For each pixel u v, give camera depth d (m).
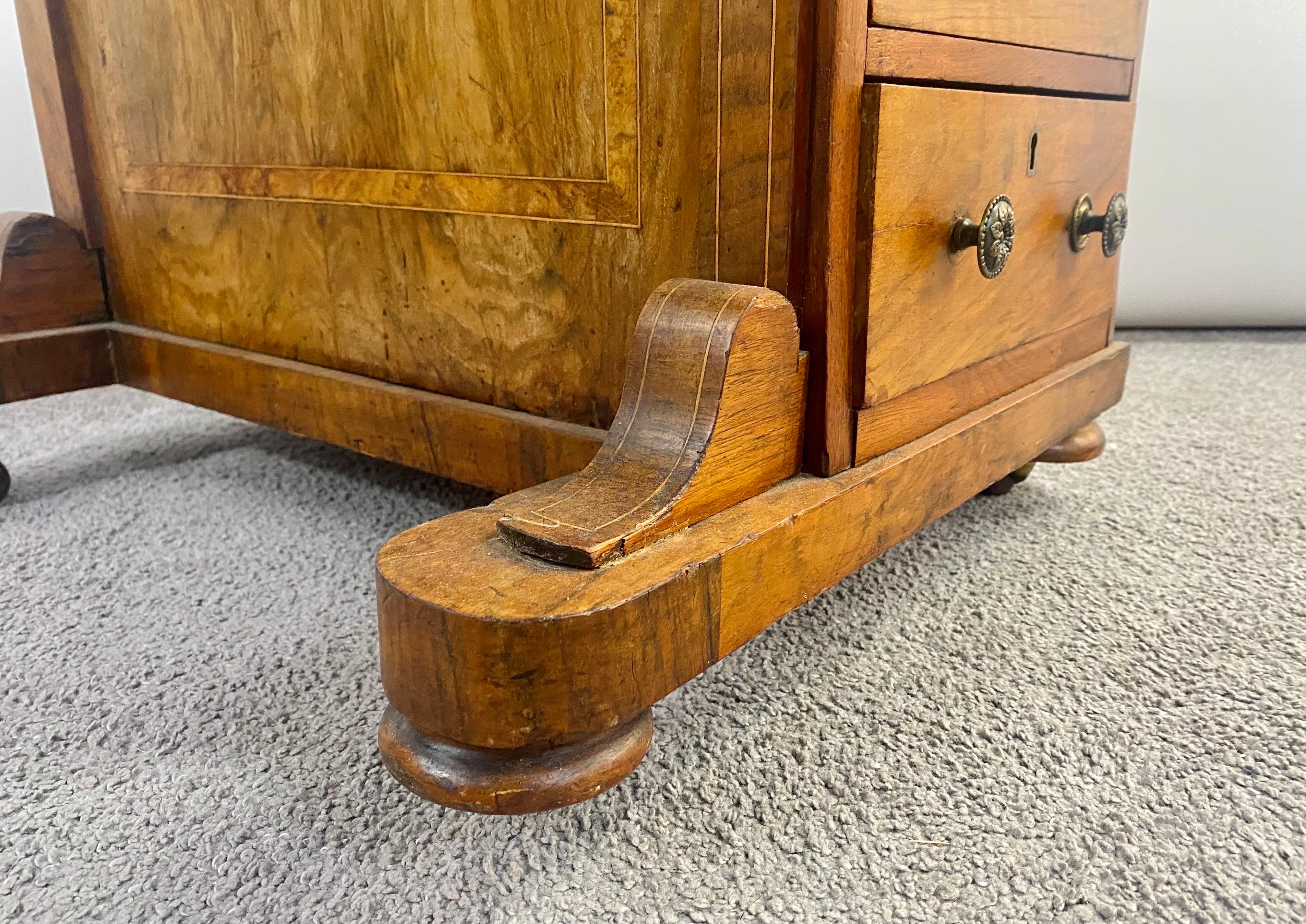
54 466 1.25
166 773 0.64
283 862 0.56
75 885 0.55
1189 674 0.76
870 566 0.96
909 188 0.67
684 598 0.52
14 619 0.85
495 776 0.50
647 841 0.58
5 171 1.66
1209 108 1.83
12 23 1.61
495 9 0.72
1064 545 1.01
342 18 0.83
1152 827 0.59
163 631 0.83
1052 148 0.86
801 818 0.60
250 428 1.41
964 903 0.54
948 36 0.69
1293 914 0.53
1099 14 0.90
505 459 0.81
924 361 0.74
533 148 0.73
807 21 0.60
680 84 0.64
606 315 0.73
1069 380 0.96
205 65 0.97
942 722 0.70
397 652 0.50
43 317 1.15
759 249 0.64
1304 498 1.14
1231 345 1.94
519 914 0.53
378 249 0.87
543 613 0.47
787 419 0.65
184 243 1.08
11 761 0.65
